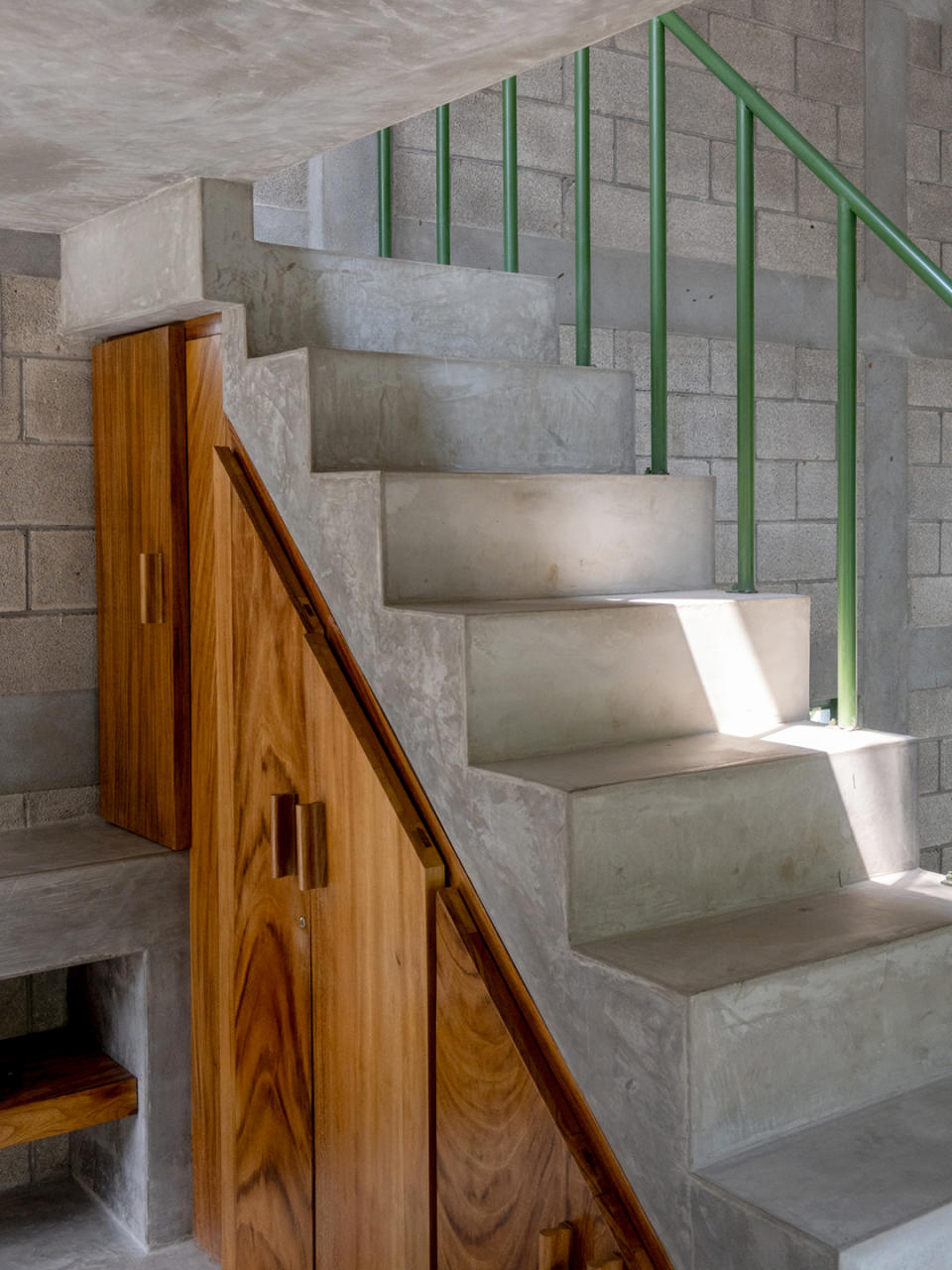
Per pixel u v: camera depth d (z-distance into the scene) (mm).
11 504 2826
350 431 2322
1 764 2850
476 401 2504
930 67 4789
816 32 4387
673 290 4035
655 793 1832
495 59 1699
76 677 2949
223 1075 2574
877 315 4629
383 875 2064
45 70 1729
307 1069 2311
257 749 2404
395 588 2127
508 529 2260
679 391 4059
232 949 2510
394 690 2090
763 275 4281
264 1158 2457
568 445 2654
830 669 4539
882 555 4719
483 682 1944
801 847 2008
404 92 1834
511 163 2924
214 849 2623
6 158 2180
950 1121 1699
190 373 2617
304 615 2258
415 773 2055
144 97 1849
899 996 1787
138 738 2805
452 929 1921
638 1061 1638
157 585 2670
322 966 2244
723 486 4191
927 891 2037
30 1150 3053
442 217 2996
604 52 3820
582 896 1765
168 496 2635
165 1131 2758
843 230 2273
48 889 2533
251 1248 2514
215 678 2543
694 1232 1558
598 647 2068
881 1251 1403
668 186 4016
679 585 2531
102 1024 2912
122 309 2572
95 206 2551
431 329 2688
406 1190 2049
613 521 2412
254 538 2363
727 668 2242
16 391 2818
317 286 2504
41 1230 2840
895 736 2186
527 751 1997
